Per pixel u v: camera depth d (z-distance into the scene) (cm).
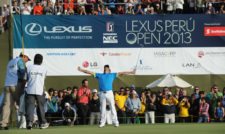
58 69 5525
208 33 5659
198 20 5656
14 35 5469
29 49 5500
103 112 3903
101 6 5775
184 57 5638
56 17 5538
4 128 3516
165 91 5216
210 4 5747
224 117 5228
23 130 3375
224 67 5641
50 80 5516
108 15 5591
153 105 5178
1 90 5403
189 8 5756
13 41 5462
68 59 5544
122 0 5856
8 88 3453
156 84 5450
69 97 5075
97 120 5072
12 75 3450
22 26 5488
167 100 5175
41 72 3453
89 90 5097
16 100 3503
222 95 5347
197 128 3450
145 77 5594
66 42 5544
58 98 5097
